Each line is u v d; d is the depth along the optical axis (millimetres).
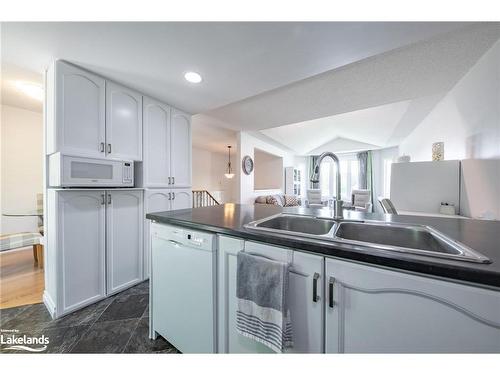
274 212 1604
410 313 642
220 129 4410
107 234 1916
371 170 7402
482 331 562
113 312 1719
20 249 3070
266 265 868
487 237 902
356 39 1380
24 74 1867
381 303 683
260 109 3119
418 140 4363
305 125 5109
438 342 611
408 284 639
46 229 1768
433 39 1657
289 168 7316
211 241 1079
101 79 1843
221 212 1600
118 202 2004
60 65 1587
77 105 1680
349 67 2029
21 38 1350
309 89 2482
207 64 1672
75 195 1690
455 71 2180
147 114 2250
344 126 5426
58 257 1600
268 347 924
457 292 581
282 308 815
